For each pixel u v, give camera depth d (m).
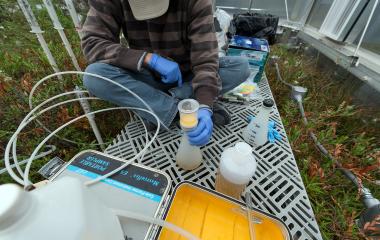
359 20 1.46
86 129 1.11
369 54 1.40
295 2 2.13
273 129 1.02
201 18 0.87
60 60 1.21
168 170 0.81
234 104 1.20
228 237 0.51
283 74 1.66
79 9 1.65
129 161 0.59
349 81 1.43
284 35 2.17
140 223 0.46
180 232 0.46
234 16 1.54
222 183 0.66
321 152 1.05
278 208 0.70
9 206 0.24
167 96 0.92
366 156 1.01
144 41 0.98
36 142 0.97
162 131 0.96
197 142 0.67
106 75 0.85
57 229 0.27
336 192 0.92
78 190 0.32
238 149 0.59
